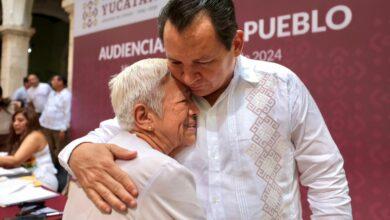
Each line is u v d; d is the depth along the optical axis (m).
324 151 1.16
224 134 1.14
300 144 1.18
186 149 1.14
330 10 2.19
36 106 6.83
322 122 1.20
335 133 2.20
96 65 4.04
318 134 1.17
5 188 1.97
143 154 0.90
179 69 0.96
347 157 2.15
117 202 0.84
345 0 2.12
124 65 3.67
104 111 3.93
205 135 1.14
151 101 0.96
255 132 1.14
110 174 0.87
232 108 1.15
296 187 1.24
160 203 0.84
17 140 3.20
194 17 0.87
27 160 3.04
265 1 2.52
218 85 1.04
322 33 2.23
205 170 1.14
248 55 2.62
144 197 0.84
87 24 4.17
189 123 1.05
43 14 12.80
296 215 1.22
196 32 0.87
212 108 1.15
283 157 1.17
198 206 0.91
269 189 1.15
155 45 3.31
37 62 14.86
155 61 1.01
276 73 1.18
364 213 2.10
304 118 1.16
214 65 0.94
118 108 1.00
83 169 0.92
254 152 1.14
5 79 8.65
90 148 0.95
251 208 1.13
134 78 0.97
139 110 0.96
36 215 1.71
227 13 0.92
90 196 0.89
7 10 8.57
